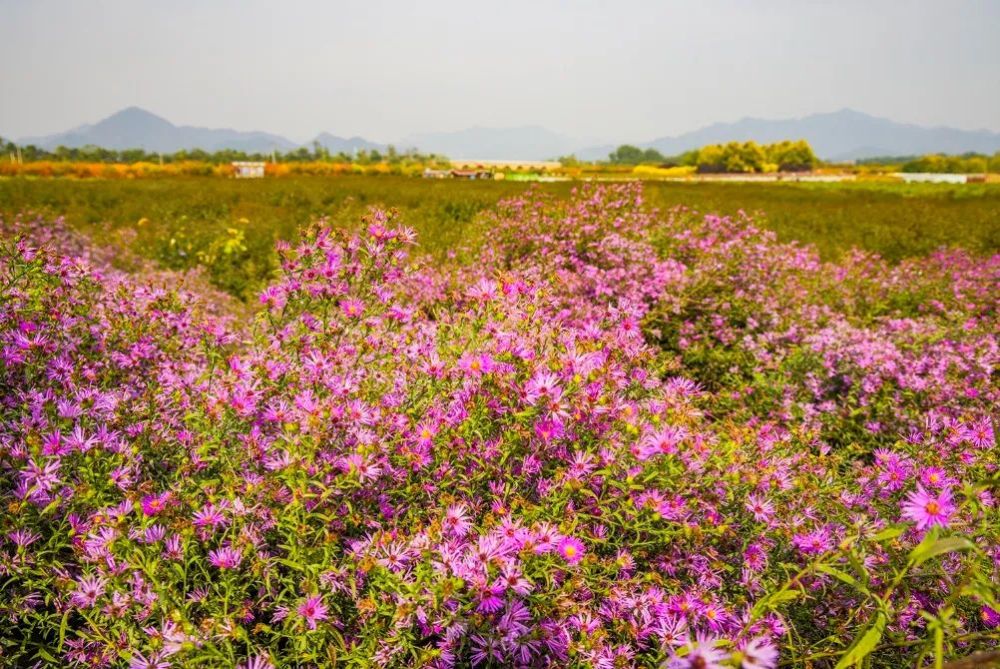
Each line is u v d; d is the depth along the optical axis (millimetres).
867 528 2195
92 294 3457
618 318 3307
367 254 3078
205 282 8328
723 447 2475
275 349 2852
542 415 2328
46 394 2357
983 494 2414
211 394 2562
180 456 2383
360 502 2197
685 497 2309
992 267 9312
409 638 1757
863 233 15773
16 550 1967
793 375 5078
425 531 1934
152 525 1867
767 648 1242
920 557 1436
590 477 2203
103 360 2961
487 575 1727
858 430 4445
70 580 1834
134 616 1806
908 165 108812
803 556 2227
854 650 1501
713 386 5449
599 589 1985
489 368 2346
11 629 1933
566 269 6652
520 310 2963
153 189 25812
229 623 1703
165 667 1625
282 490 2059
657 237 7469
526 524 2043
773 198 32031
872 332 5613
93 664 1810
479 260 7066
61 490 2078
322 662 1813
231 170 67688
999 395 4215
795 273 7781
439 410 2402
